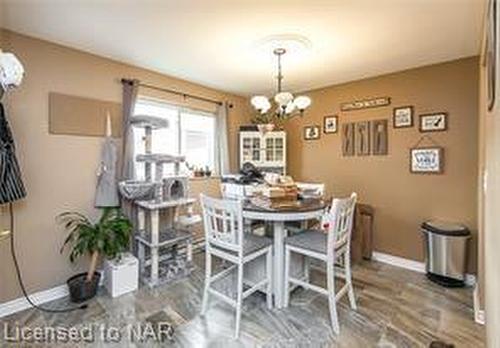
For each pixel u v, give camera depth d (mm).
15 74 1494
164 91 3416
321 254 2096
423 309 2311
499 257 1000
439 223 2959
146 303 2410
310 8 1964
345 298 2480
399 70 3238
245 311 2275
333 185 3861
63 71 2574
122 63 2994
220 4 1923
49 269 2520
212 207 2145
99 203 2770
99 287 2686
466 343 1884
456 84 2918
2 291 2271
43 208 2480
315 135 4027
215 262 3281
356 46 2568
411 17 2078
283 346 1866
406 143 3248
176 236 3033
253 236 2375
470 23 2162
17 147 2318
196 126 3939
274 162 4188
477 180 2768
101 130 2830
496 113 1125
